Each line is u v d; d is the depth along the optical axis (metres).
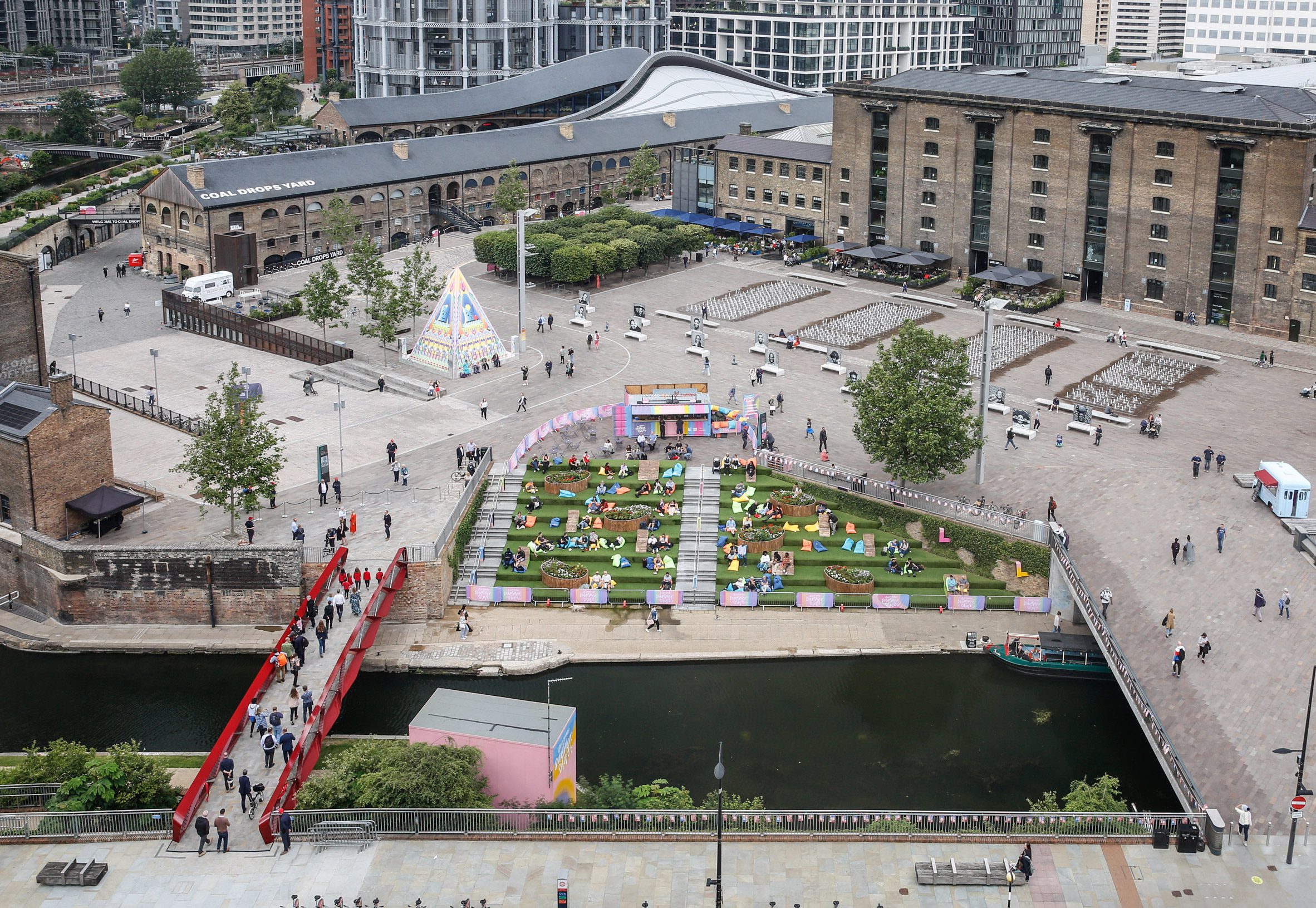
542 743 74.88
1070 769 86.56
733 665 99.50
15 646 101.75
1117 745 89.50
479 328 146.88
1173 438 125.88
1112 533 107.38
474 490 115.62
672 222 193.50
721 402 137.12
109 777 74.56
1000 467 120.12
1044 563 105.69
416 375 145.38
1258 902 65.75
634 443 127.19
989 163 174.25
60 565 103.06
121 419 134.38
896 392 112.50
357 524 110.12
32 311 125.44
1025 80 176.38
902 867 68.19
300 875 67.69
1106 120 160.75
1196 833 69.12
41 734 90.56
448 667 97.81
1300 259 149.88
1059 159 166.38
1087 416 127.88
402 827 70.69
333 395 141.38
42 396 109.69
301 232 193.38
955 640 102.06
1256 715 81.62
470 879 67.31
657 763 86.94
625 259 177.50
